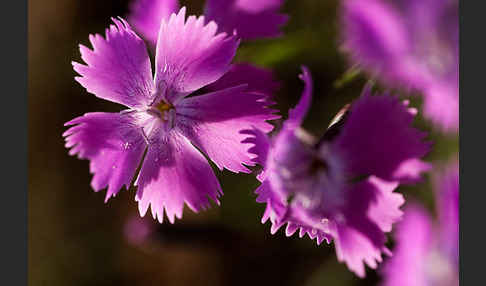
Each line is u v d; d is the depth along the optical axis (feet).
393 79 0.48
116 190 0.43
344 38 0.49
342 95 0.55
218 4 0.46
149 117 0.44
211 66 0.42
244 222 0.59
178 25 0.43
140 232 0.59
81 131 0.43
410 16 0.48
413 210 0.48
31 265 0.65
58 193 0.66
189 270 0.65
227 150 0.42
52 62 0.65
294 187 0.42
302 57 0.55
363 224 0.42
